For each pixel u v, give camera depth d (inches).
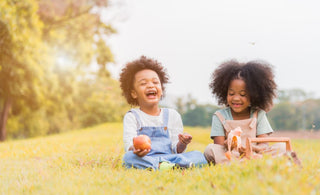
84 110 1127.6
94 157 175.5
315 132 272.1
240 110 161.9
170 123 173.8
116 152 193.9
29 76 649.0
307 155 166.1
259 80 163.0
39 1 822.5
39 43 713.0
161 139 166.7
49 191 97.7
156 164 142.9
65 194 92.0
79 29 984.9
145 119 168.6
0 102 779.4
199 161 147.2
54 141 319.0
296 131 335.3
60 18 930.7
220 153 149.0
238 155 144.1
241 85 160.7
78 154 192.2
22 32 632.4
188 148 246.1
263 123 163.0
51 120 1014.4
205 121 1173.1
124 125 167.5
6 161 189.2
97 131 566.9
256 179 80.0
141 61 176.6
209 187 87.3
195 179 101.0
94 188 96.3
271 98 169.6
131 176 115.1
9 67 613.9
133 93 178.7
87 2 953.5
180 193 85.1
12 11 605.0
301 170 95.7
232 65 167.3
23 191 106.9
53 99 828.6
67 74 896.9
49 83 748.0
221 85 170.4
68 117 1105.4
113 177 112.5
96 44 1102.4
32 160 192.7
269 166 88.3
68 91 886.4
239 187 76.8
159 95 172.6
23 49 628.1
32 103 720.3
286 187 71.4
